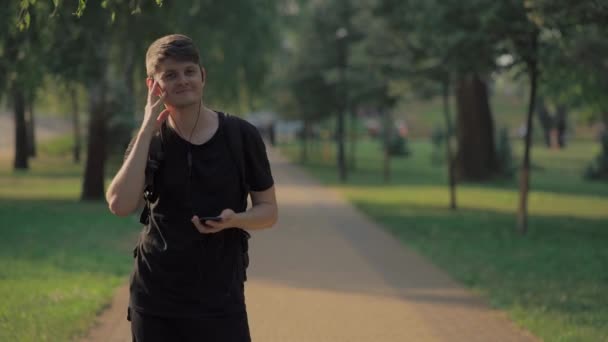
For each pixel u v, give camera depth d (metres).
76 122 43.81
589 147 63.59
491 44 14.98
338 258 12.34
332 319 7.95
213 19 23.92
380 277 10.58
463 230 16.66
